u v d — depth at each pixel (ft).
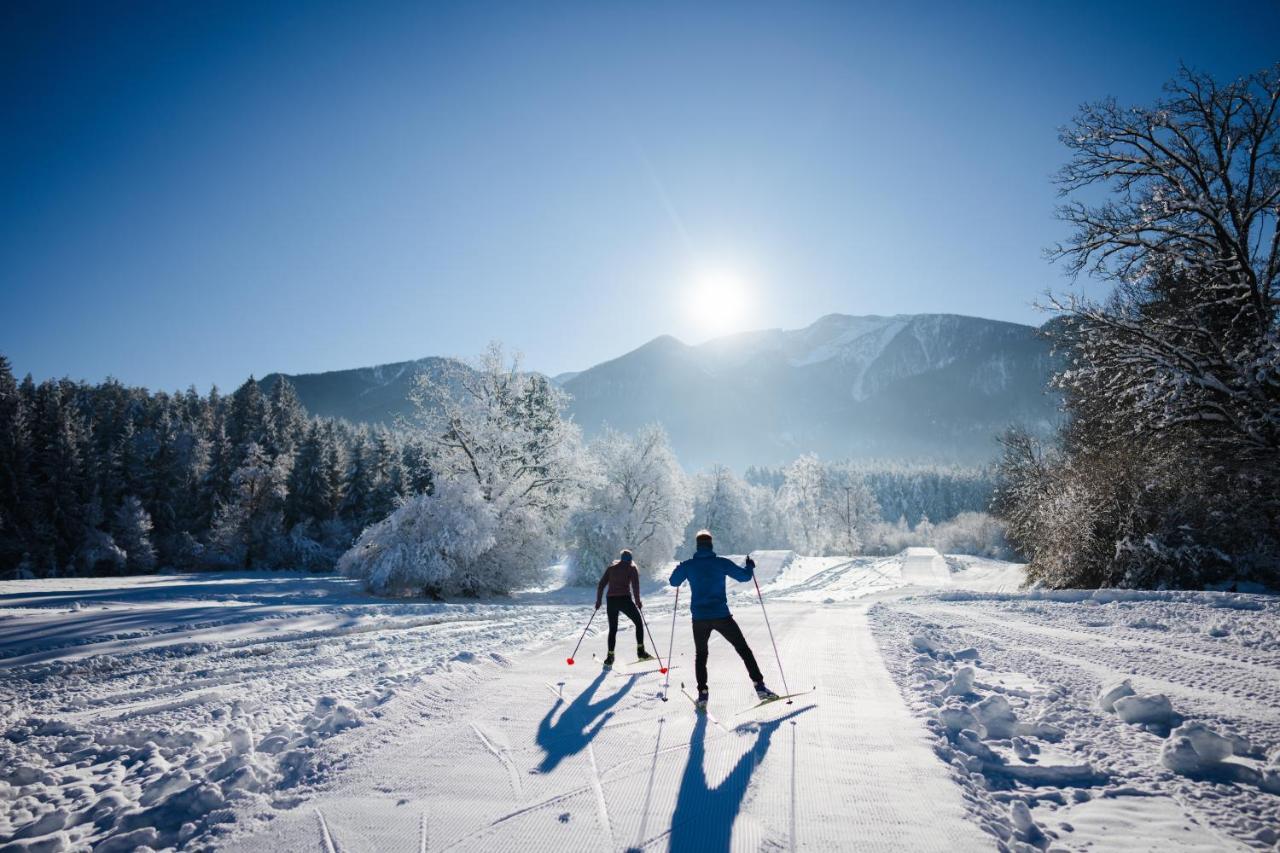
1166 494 50.70
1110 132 57.36
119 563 154.92
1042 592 49.75
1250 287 50.29
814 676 22.24
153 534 178.50
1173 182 54.85
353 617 46.29
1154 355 51.67
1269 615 30.89
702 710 17.65
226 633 37.73
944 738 15.17
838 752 14.34
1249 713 16.40
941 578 124.57
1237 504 47.88
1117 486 53.36
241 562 170.19
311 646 33.71
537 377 120.98
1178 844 10.07
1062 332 60.44
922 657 25.67
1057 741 14.89
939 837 10.36
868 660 25.16
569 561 118.01
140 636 36.86
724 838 10.48
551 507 107.34
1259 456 48.52
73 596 71.41
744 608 52.19
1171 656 23.75
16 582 108.27
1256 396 47.21
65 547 153.07
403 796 12.66
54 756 15.89
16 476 147.74
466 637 35.53
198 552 169.07
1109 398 57.62
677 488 124.47
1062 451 85.30
